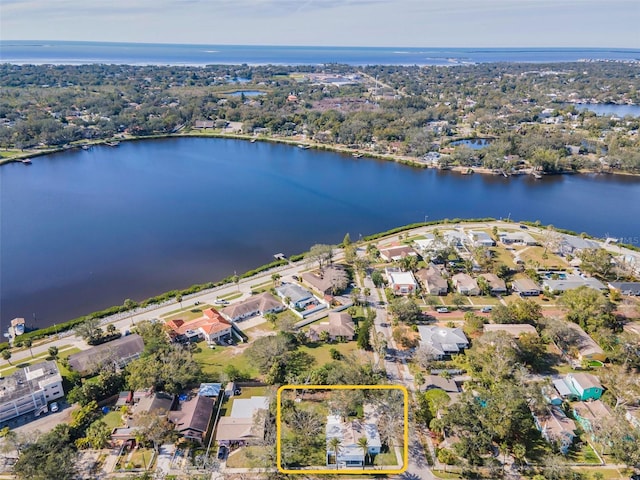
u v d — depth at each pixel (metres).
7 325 131.75
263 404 94.19
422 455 84.06
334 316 126.19
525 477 79.12
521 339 109.75
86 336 117.94
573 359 110.00
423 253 165.75
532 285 142.50
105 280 155.88
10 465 81.81
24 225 196.88
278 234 194.88
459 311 132.75
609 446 83.06
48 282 154.00
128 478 78.50
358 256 169.00
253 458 83.00
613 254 168.50
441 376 102.31
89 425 89.62
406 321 125.56
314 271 156.75
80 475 79.12
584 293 126.44
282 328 119.50
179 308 135.88
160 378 97.69
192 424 87.06
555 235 171.50
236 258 172.62
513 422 84.50
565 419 89.50
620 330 120.00
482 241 176.00
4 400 92.19
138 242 183.62
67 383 102.25
